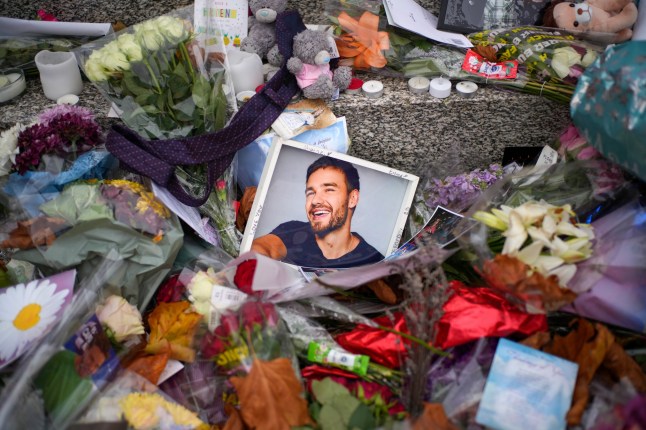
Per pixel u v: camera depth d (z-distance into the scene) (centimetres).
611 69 134
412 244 166
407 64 188
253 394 120
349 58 190
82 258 148
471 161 199
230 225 175
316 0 209
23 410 122
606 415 117
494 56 183
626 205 151
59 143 156
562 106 184
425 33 185
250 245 171
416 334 127
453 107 182
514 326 133
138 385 134
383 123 186
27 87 197
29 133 156
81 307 139
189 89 163
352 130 188
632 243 142
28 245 150
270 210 173
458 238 148
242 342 131
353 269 146
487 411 123
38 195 155
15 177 156
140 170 155
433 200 178
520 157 198
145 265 150
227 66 176
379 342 138
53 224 149
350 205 175
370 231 175
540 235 133
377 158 196
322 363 139
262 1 185
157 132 165
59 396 127
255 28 191
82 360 131
